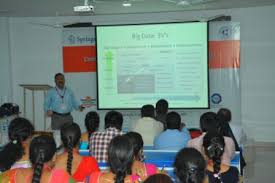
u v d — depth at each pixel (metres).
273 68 7.89
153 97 8.07
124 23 8.39
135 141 2.72
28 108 8.74
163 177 1.41
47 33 8.65
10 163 2.63
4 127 6.17
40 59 8.70
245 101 8.05
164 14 8.21
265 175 5.98
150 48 8.01
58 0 6.55
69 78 8.36
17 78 8.77
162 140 4.00
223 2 7.05
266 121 7.98
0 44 8.51
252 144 7.10
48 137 2.21
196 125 8.01
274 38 7.84
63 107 6.91
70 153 2.71
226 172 2.49
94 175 2.23
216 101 7.92
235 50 7.79
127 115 8.22
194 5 7.30
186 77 7.92
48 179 2.12
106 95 8.19
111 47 8.10
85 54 8.29
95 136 3.50
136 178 2.09
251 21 7.91
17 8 7.35
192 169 1.72
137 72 8.09
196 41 7.84
